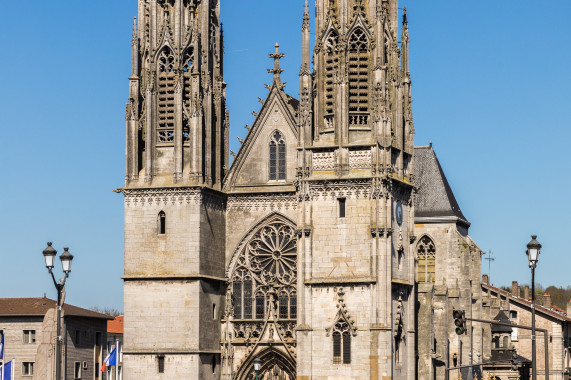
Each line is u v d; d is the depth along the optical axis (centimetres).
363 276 12862
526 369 18000
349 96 13250
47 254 9006
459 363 15938
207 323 13425
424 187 16862
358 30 13338
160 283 13338
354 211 12988
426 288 15125
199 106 13525
